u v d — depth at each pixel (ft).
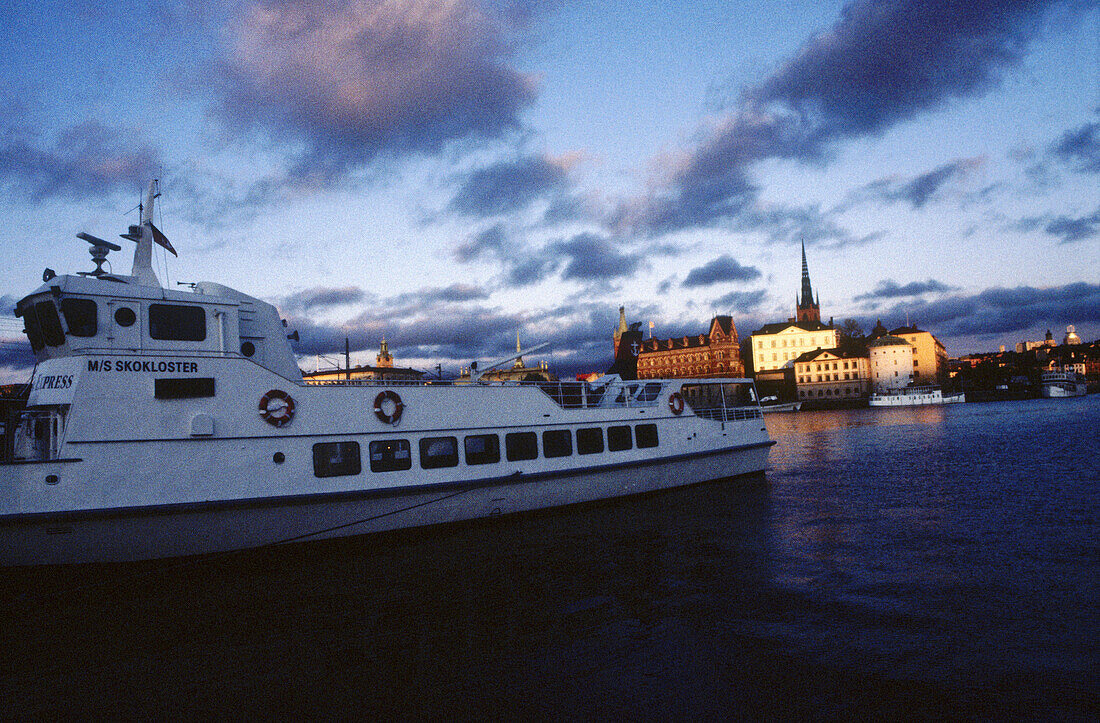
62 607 42.88
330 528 52.13
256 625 39.52
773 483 92.12
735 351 559.38
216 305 51.80
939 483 89.35
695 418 81.46
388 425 55.57
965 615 37.45
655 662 32.76
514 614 40.34
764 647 33.99
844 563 49.21
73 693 31.45
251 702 30.17
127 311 48.39
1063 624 35.58
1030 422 220.43
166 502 45.65
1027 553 50.37
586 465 68.13
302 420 51.57
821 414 408.05
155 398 46.19
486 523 61.05
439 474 57.88
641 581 46.06
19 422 50.19
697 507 71.92
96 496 43.68
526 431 64.18
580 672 31.99
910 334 540.11
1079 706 26.99
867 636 34.88
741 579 45.88
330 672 33.01
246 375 49.62
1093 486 80.89
